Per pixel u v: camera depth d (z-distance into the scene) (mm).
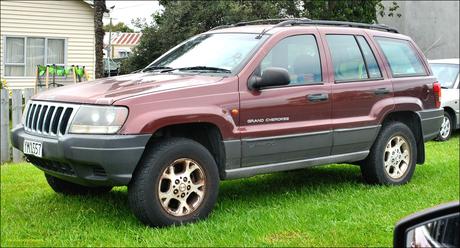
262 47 5781
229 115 5340
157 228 5012
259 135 5535
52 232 5105
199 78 5535
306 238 4824
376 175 6770
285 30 6066
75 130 4879
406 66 7211
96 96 4977
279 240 4777
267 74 5492
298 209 5727
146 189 4898
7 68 20625
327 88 6160
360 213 5602
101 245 4711
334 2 18250
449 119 11867
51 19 21312
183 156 5105
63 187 6184
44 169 5445
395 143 6953
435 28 24188
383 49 6996
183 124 5250
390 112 6809
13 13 20500
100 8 13945
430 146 10695
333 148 6242
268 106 5617
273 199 6176
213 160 5297
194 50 6348
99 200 6125
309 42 6230
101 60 13953
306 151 5992
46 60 21406
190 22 15766
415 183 7043
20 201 6152
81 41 22062
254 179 7324
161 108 4957
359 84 6484
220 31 6559
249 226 5113
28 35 20891
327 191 6559
